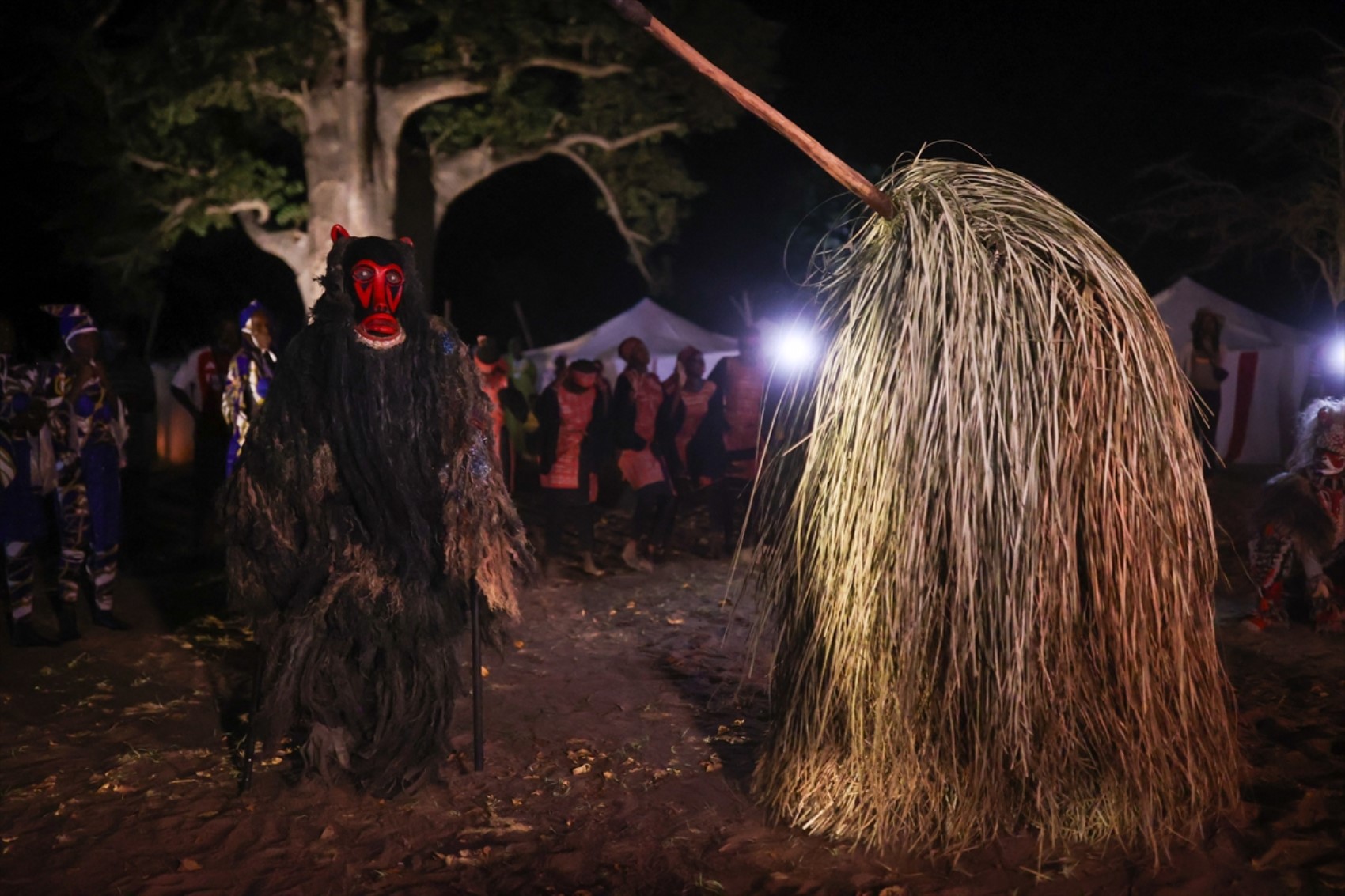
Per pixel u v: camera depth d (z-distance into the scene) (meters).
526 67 18.50
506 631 4.95
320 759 4.58
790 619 4.25
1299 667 5.84
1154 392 3.94
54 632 7.24
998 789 3.84
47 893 3.83
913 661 3.84
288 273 30.34
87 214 17.78
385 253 4.37
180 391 9.38
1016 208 4.08
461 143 18.94
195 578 8.77
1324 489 6.37
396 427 4.39
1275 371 15.60
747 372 9.54
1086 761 3.88
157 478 16.03
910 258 3.95
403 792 4.54
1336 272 21.86
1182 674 3.94
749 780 4.58
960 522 3.76
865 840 3.96
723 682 5.91
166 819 4.36
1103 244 4.07
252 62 16.17
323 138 17.27
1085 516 3.82
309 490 4.40
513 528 4.72
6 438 6.66
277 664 4.54
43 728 5.41
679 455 9.29
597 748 4.99
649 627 7.14
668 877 3.84
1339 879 3.62
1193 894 3.56
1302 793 4.19
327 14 16.84
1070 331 3.84
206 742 5.20
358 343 4.38
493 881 3.85
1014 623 3.74
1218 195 23.17
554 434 8.81
